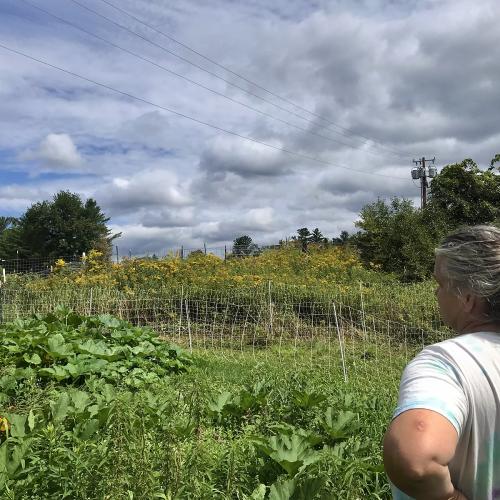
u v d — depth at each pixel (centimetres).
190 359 873
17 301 1275
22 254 5447
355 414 502
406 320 1227
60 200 5416
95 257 1612
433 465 127
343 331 1188
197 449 375
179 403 551
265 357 1011
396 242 2208
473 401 142
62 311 934
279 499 330
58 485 351
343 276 1809
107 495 314
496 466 142
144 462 346
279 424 504
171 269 1509
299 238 2458
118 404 405
